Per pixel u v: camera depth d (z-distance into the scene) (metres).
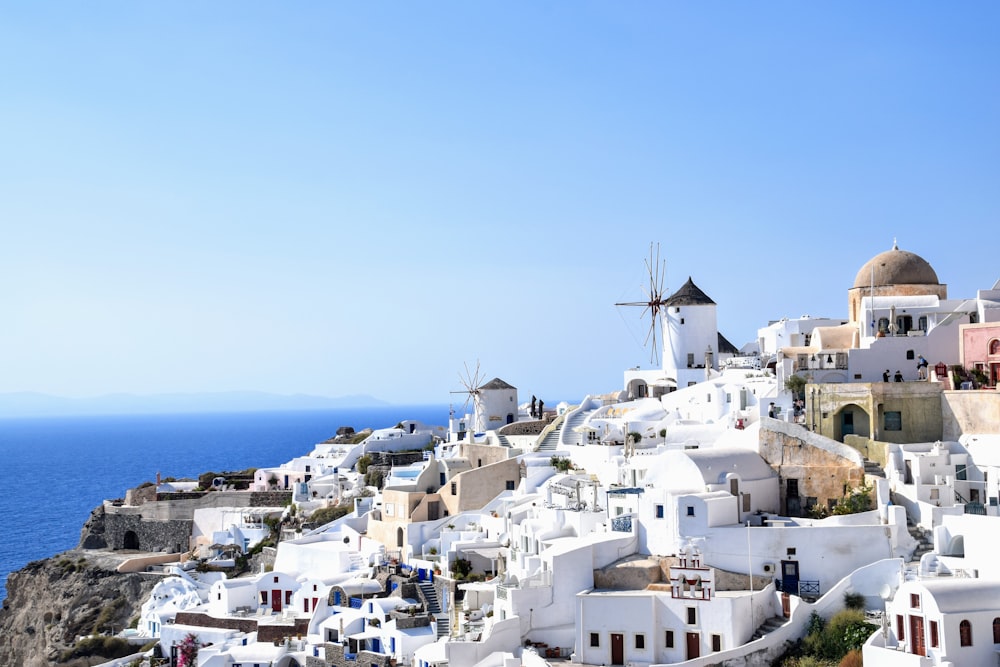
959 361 85.75
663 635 68.25
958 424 78.94
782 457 79.19
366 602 82.62
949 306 90.00
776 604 68.88
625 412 108.94
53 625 117.00
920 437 80.00
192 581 107.19
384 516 105.69
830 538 69.94
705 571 68.12
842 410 81.88
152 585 113.94
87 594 117.44
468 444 114.19
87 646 101.12
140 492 136.50
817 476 77.50
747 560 70.88
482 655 69.75
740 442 83.06
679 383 112.50
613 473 88.25
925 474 74.00
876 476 75.25
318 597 91.00
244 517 123.06
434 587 85.50
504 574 79.75
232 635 90.25
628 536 74.56
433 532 96.44
